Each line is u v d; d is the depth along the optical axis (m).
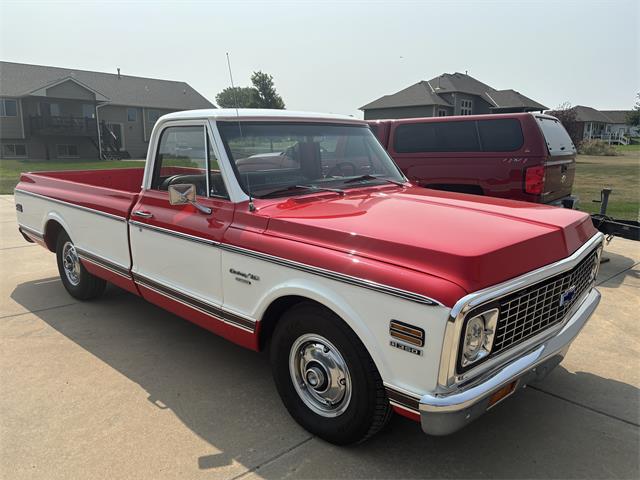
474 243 2.58
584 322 3.23
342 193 3.74
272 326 3.38
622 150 50.56
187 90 49.53
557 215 3.29
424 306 2.36
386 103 48.47
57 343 4.50
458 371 2.38
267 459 2.95
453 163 7.69
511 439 3.16
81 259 5.12
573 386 3.82
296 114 4.07
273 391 3.71
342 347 2.81
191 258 3.69
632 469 2.89
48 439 3.12
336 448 3.05
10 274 6.69
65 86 38.62
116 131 44.09
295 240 3.01
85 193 4.96
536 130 7.04
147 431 3.20
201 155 3.69
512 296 2.55
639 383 3.87
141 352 4.34
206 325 3.71
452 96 47.12
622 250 8.21
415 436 3.18
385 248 2.66
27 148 39.03
